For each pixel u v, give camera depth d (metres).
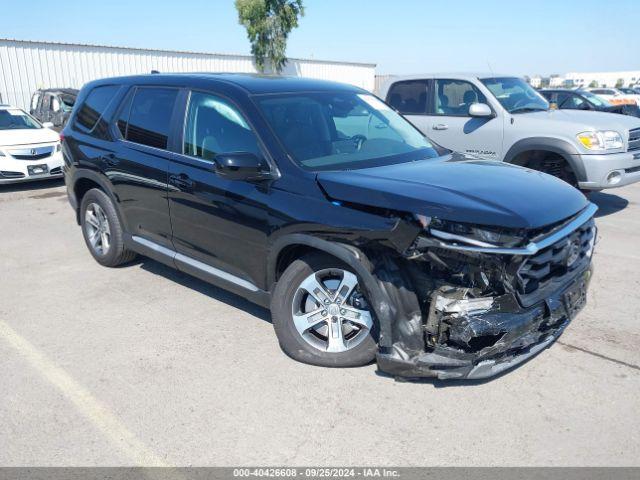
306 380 3.54
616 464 2.76
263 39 31.28
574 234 3.38
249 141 3.94
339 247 3.29
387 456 2.84
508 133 7.59
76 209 5.89
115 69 24.77
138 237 5.09
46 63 22.56
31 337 4.19
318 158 3.79
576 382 3.47
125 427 3.10
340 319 3.57
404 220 3.03
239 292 4.14
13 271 5.67
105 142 5.21
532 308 3.11
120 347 4.02
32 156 10.15
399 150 4.21
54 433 3.05
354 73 36.78
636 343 3.96
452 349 3.07
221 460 2.83
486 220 2.91
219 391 3.44
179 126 4.49
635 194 9.11
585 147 6.98
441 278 3.04
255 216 3.75
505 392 3.38
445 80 8.41
